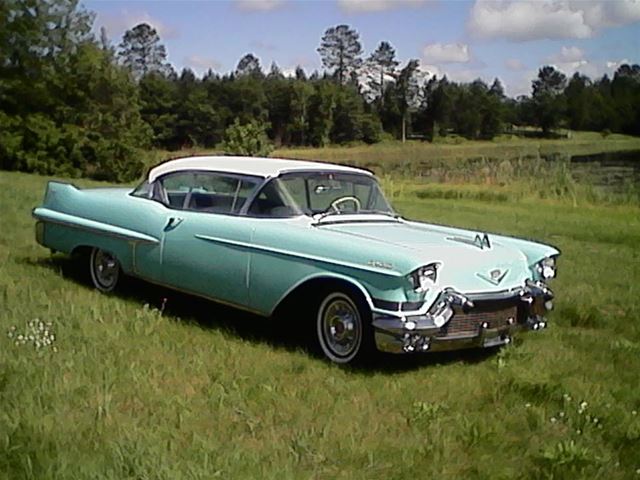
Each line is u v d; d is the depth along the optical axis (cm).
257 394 433
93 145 3566
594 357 552
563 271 906
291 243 526
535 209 1970
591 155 5712
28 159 3438
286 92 8288
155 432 369
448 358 535
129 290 671
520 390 462
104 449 343
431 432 395
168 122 7075
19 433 352
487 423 408
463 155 6262
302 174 586
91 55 3628
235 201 578
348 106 8531
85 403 399
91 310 586
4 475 314
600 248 1183
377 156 6438
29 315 554
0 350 469
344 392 454
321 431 387
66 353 476
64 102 3606
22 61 3538
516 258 548
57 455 332
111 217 656
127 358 480
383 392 456
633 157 5359
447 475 347
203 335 552
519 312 532
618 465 366
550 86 9625
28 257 805
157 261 613
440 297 481
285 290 526
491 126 9444
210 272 573
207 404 414
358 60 9744
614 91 9419
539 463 362
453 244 532
